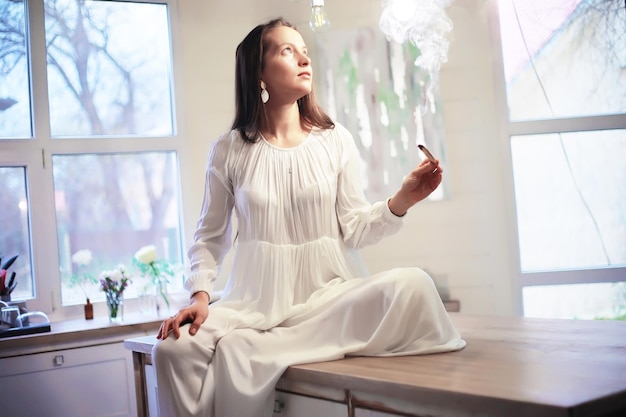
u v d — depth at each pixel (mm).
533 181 3967
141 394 2305
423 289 1864
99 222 3762
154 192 3859
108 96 3832
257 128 2262
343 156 2260
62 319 3619
